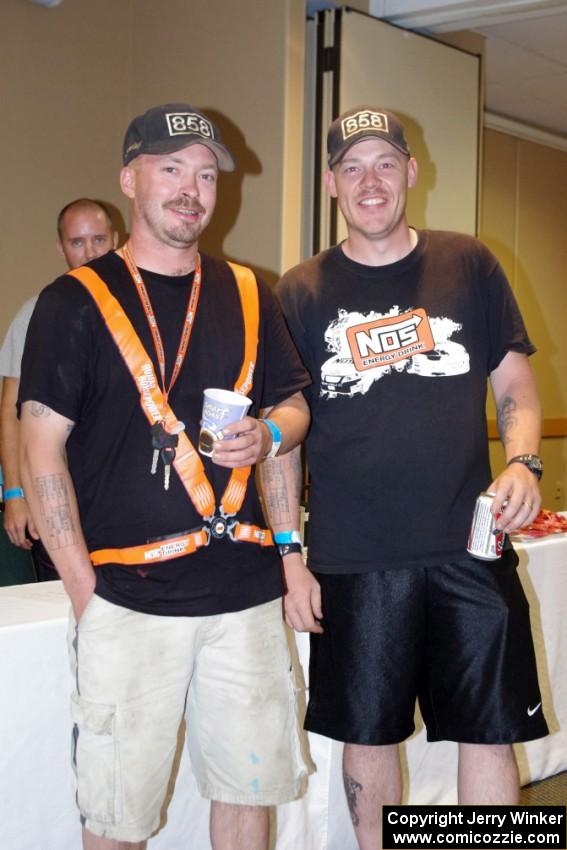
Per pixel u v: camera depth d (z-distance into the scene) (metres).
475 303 1.96
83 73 4.51
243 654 1.64
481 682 1.85
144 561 1.58
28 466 1.59
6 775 1.81
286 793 1.68
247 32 4.28
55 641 1.85
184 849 2.07
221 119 4.40
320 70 4.37
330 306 1.95
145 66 4.66
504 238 7.57
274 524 1.91
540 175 7.88
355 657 1.90
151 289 1.65
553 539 2.77
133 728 1.58
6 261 4.24
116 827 1.58
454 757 2.55
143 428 1.60
